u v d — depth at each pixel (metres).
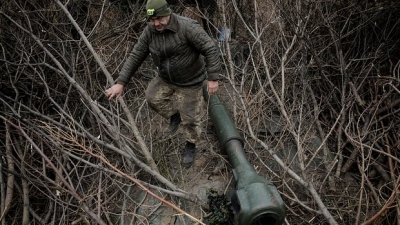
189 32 3.43
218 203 3.58
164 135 4.79
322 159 4.51
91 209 3.99
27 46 5.45
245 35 6.36
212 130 4.80
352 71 5.25
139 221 3.93
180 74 3.71
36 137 4.73
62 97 5.24
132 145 4.45
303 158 4.03
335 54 5.81
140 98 5.30
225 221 3.48
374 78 5.24
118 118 4.51
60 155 4.47
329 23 5.29
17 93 4.80
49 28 5.56
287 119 4.13
